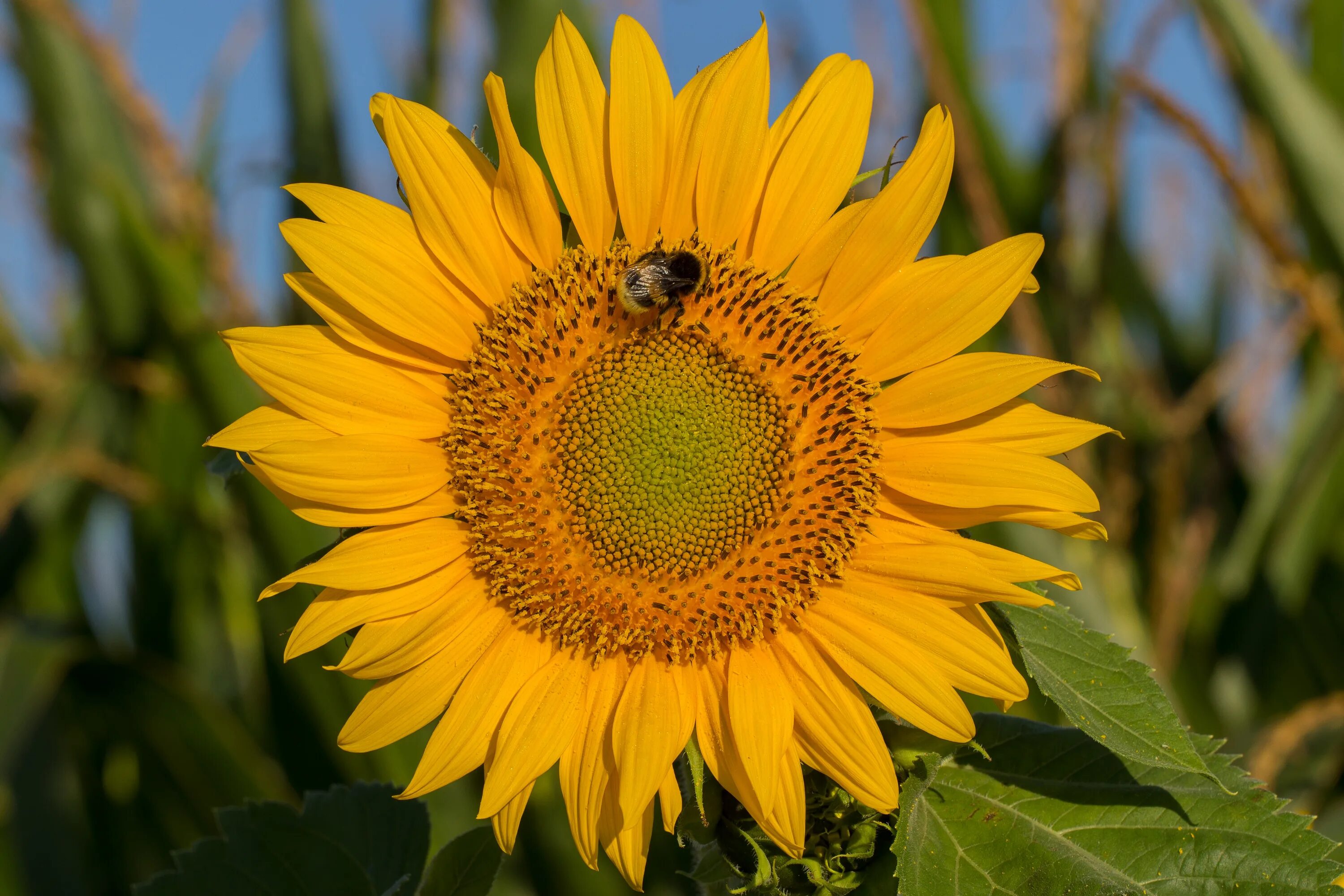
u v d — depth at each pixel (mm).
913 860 405
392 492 425
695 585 435
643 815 412
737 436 440
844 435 438
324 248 424
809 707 421
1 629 603
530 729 422
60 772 614
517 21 609
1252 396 651
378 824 465
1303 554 650
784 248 444
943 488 431
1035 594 413
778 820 405
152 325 632
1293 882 400
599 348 443
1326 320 562
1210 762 416
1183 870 404
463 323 438
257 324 627
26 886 601
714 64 440
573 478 438
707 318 444
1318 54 649
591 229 442
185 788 609
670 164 440
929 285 437
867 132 441
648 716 417
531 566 433
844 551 433
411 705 422
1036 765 422
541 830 576
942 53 655
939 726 413
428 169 428
